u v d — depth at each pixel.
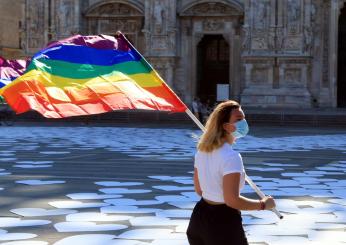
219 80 59.97
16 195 17.12
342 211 14.94
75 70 7.37
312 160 26.59
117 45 7.82
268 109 54.16
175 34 57.03
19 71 8.91
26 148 31.31
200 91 59.97
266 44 55.25
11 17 69.31
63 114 6.69
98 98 7.11
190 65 58.19
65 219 13.82
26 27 60.28
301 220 13.83
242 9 56.56
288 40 54.94
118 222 13.51
